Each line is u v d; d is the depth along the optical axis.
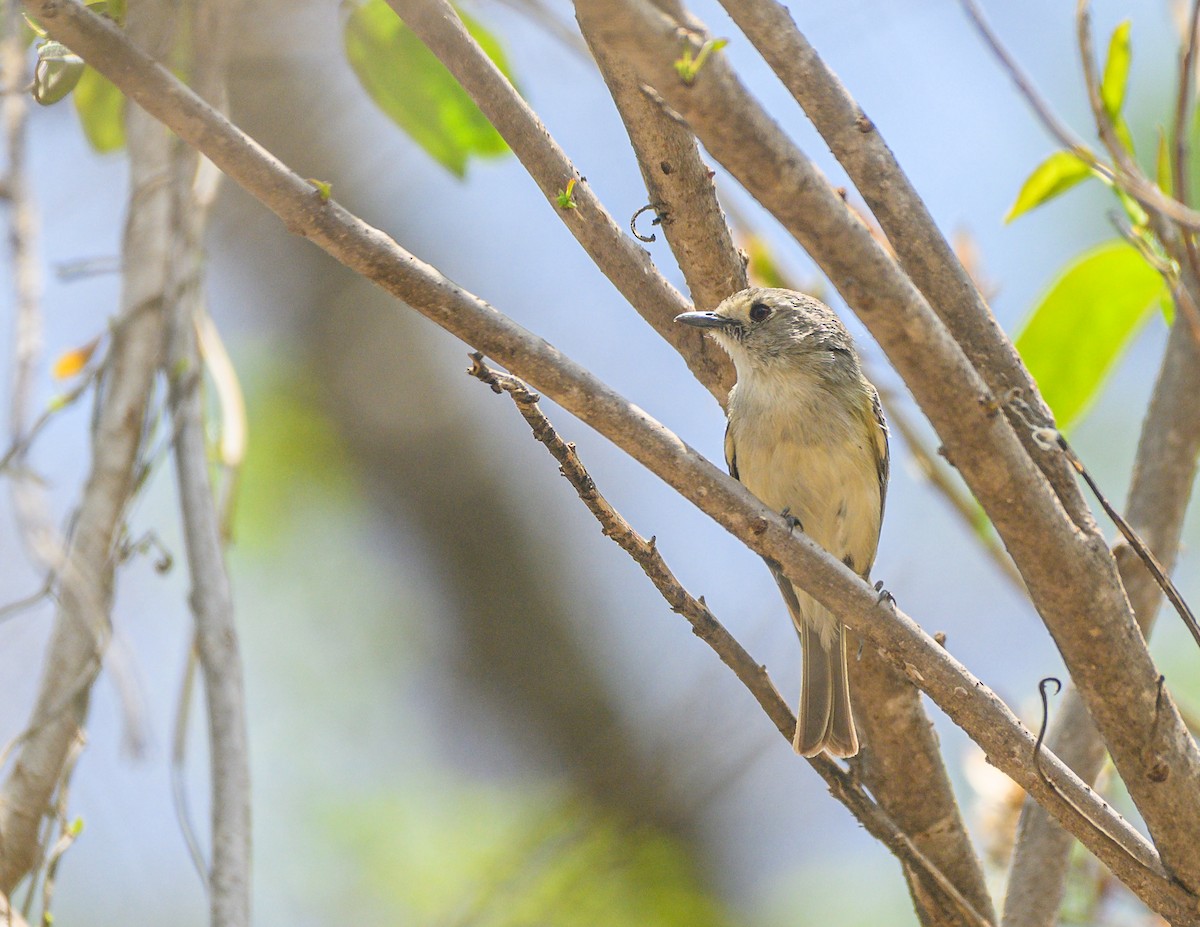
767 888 13.81
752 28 6.27
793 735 7.50
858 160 6.61
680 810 12.27
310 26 9.80
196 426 8.24
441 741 14.49
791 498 10.16
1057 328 9.78
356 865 12.98
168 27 7.74
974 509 10.30
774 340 9.96
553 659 15.04
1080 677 6.66
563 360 6.25
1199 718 8.94
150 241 8.44
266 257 15.12
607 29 4.94
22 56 7.55
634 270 8.18
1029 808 8.45
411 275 5.97
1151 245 8.27
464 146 10.12
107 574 7.77
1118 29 8.24
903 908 13.70
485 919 11.80
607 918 12.51
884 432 10.42
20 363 8.23
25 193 8.66
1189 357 8.84
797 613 9.81
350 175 14.22
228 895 6.95
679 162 7.73
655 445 6.44
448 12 7.36
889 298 5.64
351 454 15.15
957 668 6.76
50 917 7.11
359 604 14.52
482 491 15.45
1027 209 9.00
